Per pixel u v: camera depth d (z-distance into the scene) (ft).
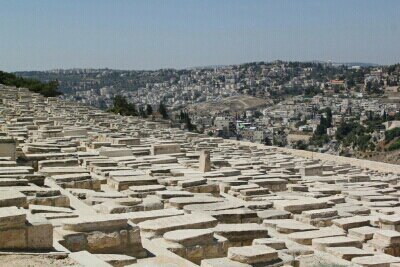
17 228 43.01
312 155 156.66
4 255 41.47
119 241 47.70
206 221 53.83
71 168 80.28
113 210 59.16
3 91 255.29
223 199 70.69
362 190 87.56
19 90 270.67
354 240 55.62
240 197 76.95
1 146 83.61
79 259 41.75
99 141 121.39
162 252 47.75
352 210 70.69
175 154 110.42
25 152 91.15
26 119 151.23
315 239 55.42
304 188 84.84
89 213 58.08
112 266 41.86
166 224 52.34
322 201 71.20
